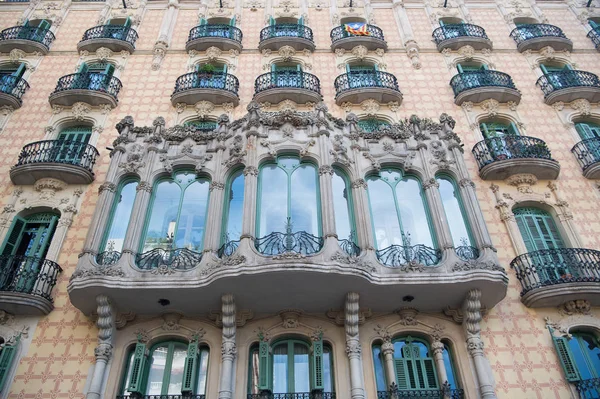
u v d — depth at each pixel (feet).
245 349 38.58
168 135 47.88
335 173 44.52
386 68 67.41
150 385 38.01
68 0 77.00
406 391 36.96
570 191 51.93
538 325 41.65
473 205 43.37
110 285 37.04
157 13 75.87
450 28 72.59
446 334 39.91
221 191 43.01
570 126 59.62
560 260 43.86
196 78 62.49
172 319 39.96
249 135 45.19
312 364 37.76
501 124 61.26
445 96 63.46
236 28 71.31
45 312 40.83
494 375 38.52
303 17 75.15
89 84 60.54
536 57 70.23
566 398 37.58
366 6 77.36
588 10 79.20
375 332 39.78
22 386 37.27
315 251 37.47
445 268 38.70
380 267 38.37
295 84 61.31
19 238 47.80
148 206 43.11
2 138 55.98
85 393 36.86
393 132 48.42
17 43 66.74
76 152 52.16
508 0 80.48
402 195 44.78
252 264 36.01
